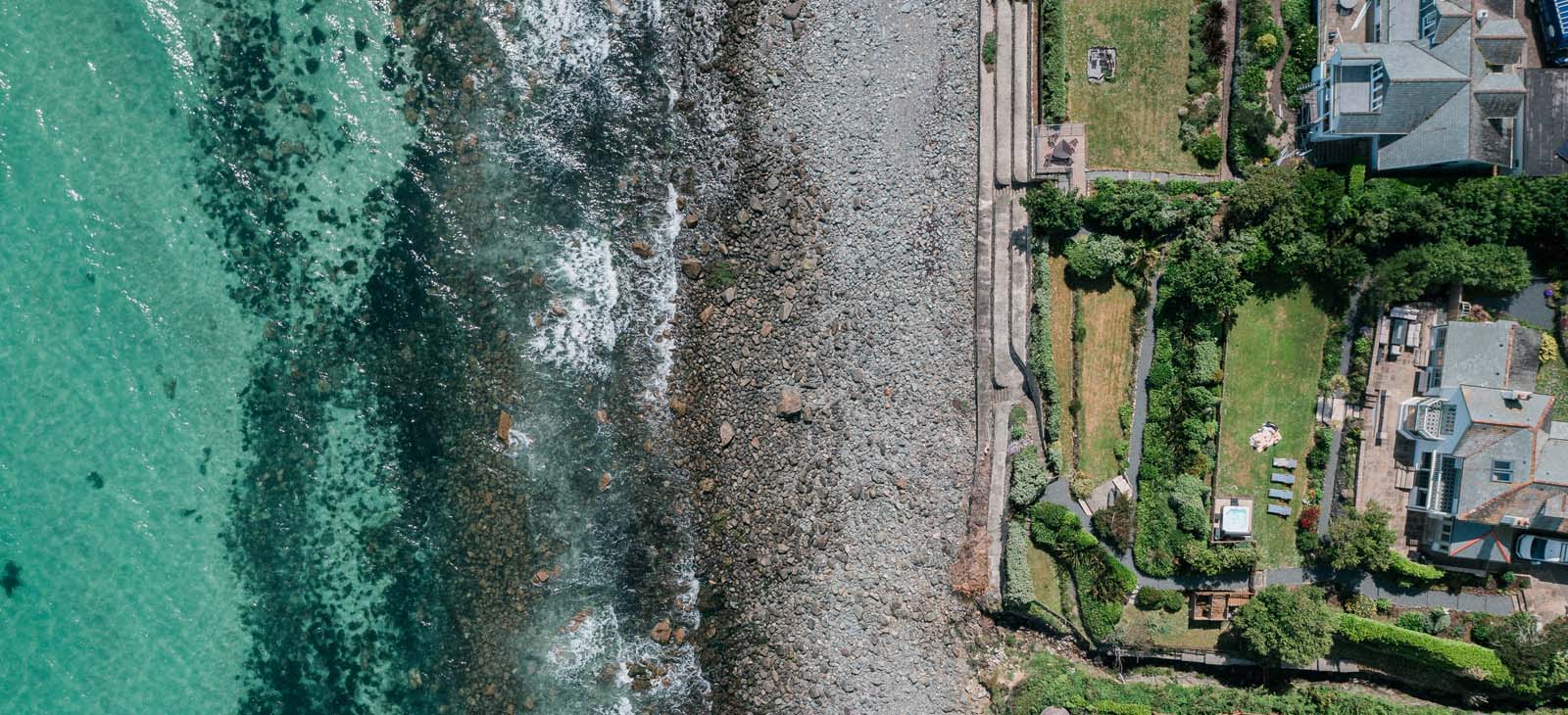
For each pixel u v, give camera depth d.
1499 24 27.44
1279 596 29.44
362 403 32.84
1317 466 30.14
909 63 32.16
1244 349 30.31
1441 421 28.56
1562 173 27.77
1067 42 30.62
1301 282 29.95
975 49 31.70
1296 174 29.02
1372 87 27.73
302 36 32.34
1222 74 30.09
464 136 32.62
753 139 32.62
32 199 32.34
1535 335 28.05
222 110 32.41
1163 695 31.48
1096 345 31.11
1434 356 29.12
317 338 32.75
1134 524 31.22
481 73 32.53
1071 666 32.44
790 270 32.78
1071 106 30.77
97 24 32.19
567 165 32.72
